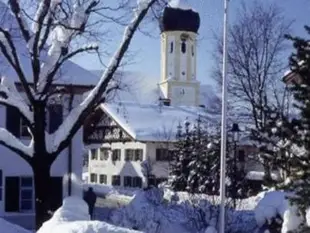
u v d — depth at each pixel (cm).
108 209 3109
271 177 1294
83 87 2405
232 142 2656
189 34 7300
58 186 2552
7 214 2486
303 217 1288
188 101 7375
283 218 1534
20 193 2516
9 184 2502
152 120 5762
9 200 2498
